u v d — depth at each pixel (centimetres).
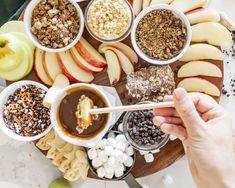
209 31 59
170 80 60
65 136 59
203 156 48
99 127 59
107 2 59
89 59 60
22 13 62
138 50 59
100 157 59
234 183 48
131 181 60
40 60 61
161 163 61
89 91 59
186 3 60
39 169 68
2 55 58
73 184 67
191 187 66
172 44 59
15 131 61
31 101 61
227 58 65
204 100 52
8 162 68
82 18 59
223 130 49
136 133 59
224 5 64
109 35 59
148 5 60
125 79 61
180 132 53
